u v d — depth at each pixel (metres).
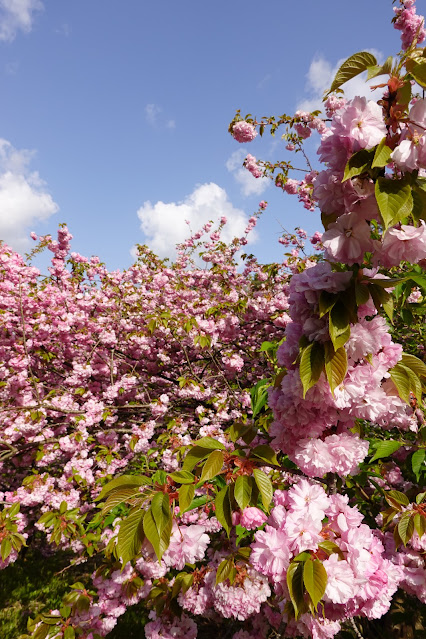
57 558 6.06
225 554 2.06
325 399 1.19
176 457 3.53
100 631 2.33
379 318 1.20
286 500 1.50
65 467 4.25
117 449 4.69
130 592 2.32
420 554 1.78
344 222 1.08
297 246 7.09
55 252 7.78
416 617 3.07
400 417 2.06
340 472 1.27
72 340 6.32
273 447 1.37
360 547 1.19
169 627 2.15
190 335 5.05
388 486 2.98
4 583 5.30
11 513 2.85
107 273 7.67
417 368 1.28
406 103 1.00
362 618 3.09
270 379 2.24
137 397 5.78
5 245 7.13
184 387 4.99
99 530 3.22
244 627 2.31
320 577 1.04
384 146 0.97
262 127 4.80
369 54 1.04
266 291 5.82
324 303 1.09
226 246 8.39
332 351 1.11
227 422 4.70
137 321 6.38
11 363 5.05
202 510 2.29
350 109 1.01
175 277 8.41
